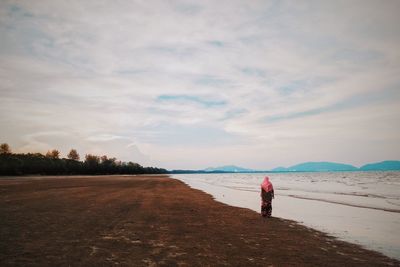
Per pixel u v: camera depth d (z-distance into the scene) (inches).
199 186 2361.0
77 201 998.4
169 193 1472.7
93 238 486.9
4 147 5108.3
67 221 631.8
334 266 390.6
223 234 568.1
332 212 925.8
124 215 733.9
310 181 3464.6
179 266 365.1
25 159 4771.2
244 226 661.9
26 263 350.9
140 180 3041.3
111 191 1481.3
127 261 374.6
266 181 802.2
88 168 6018.7
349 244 522.9
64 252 401.7
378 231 641.0
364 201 1240.8
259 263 390.6
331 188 2100.1
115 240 479.2
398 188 2066.9
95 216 703.7
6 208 805.9
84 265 350.9
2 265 342.0
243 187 2305.6
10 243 441.4
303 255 439.5
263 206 797.9
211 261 390.9
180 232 566.9
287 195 1533.0
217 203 1098.7
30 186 1710.1
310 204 1137.4
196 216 775.7
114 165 7229.3
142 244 462.6
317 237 574.2
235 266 374.3
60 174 5068.9
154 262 375.6
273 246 489.7
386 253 464.8
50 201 978.7
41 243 446.0
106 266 351.3
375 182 3038.9
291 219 785.6
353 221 764.0
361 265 398.6
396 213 906.1
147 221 665.6
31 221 622.5
